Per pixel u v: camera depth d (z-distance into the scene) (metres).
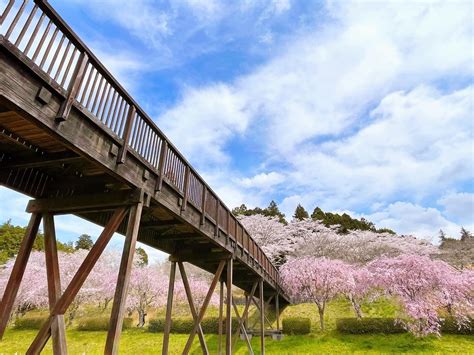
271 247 28.73
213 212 8.06
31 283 22.66
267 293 19.47
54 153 4.30
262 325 12.94
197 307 24.88
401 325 17.14
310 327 19.14
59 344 3.77
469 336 15.92
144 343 18.56
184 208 6.18
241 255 10.14
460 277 17.31
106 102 4.13
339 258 28.50
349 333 17.81
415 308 15.77
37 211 5.01
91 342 18.89
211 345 17.62
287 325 19.22
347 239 29.73
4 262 30.81
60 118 3.24
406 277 17.17
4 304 4.25
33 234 4.89
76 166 4.76
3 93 2.64
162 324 21.31
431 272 16.92
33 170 5.02
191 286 24.78
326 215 44.56
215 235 7.96
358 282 19.97
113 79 4.20
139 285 24.16
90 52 3.80
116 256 31.44
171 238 8.13
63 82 3.37
